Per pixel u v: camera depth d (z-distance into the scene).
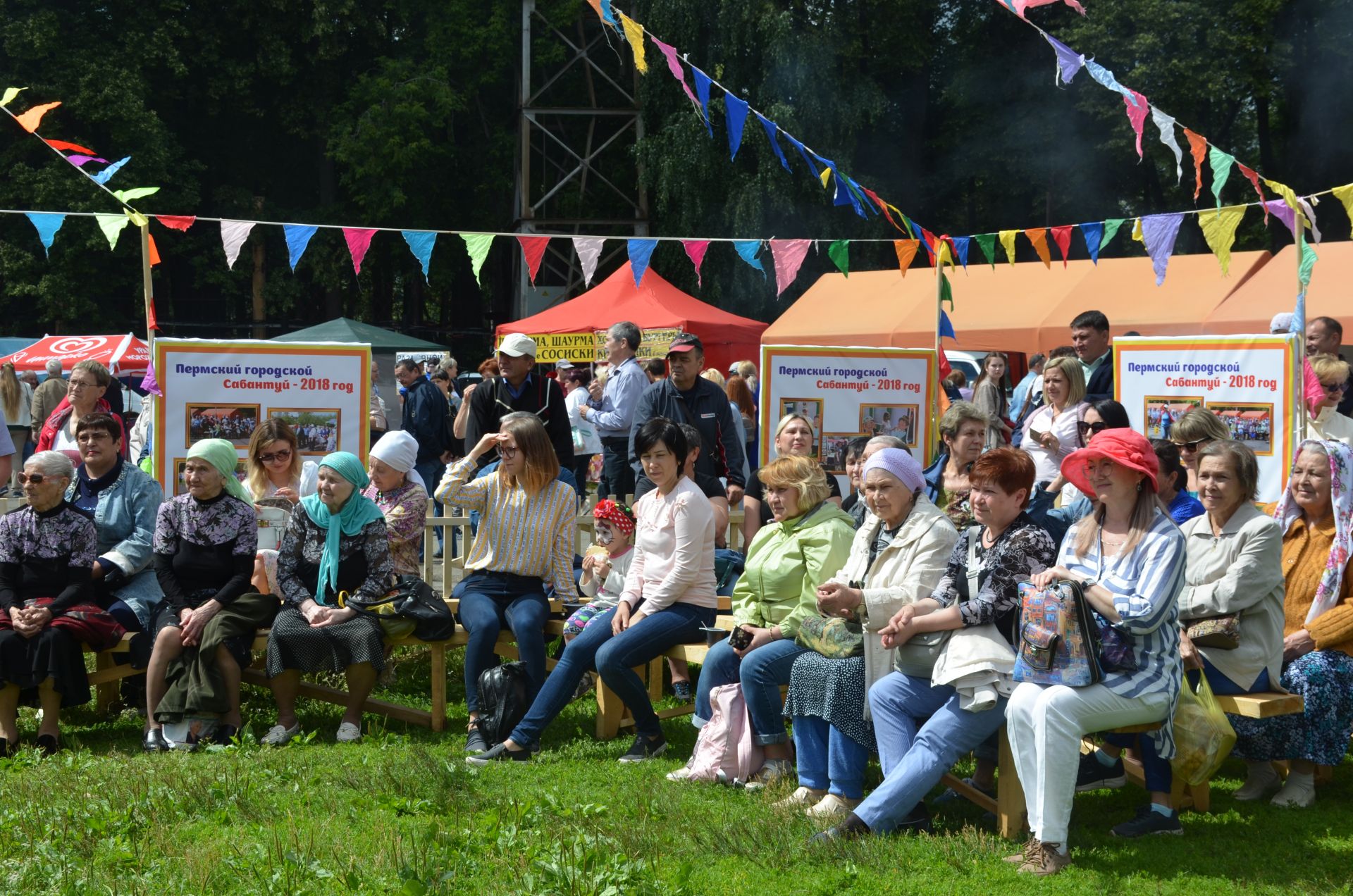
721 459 8.30
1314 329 8.31
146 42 28.64
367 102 30.95
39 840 4.82
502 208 33.50
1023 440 8.02
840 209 25.80
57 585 6.55
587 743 6.44
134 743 6.56
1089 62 6.26
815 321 18.20
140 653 6.57
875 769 6.04
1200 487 5.45
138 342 20.52
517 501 6.77
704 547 6.32
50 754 6.29
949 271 18.31
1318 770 5.77
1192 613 5.35
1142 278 16.77
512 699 6.24
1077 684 4.61
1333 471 5.72
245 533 6.68
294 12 30.81
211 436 7.72
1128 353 7.50
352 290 34.47
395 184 31.05
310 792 5.45
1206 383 7.14
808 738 5.35
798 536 5.84
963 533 5.18
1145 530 4.77
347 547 6.69
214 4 30.80
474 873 4.49
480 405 8.88
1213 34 24.59
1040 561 4.91
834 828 4.87
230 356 7.72
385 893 4.31
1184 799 5.45
